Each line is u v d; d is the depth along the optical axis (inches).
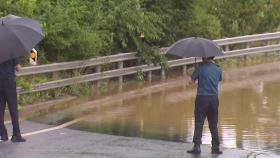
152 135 840.3
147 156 684.1
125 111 1038.4
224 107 1093.1
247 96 1222.3
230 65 1737.2
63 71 1226.6
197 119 701.3
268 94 1249.4
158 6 1520.7
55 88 1156.5
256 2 2039.9
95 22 1337.4
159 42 1531.7
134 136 828.6
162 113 1026.7
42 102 1093.8
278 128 912.3
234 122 954.7
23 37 713.0
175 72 1566.2
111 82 1371.8
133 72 1400.1
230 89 1315.2
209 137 839.7
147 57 1418.6
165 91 1283.2
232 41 1753.2
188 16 1582.2
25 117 952.3
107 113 1015.6
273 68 1697.8
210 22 1683.1
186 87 1348.4
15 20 726.5
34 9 1194.6
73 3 1296.8
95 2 1384.1
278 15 2122.3
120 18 1395.2
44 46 1229.1
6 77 737.6
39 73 1149.7
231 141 815.1
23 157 668.1
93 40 1246.9
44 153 690.8
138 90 1289.4
